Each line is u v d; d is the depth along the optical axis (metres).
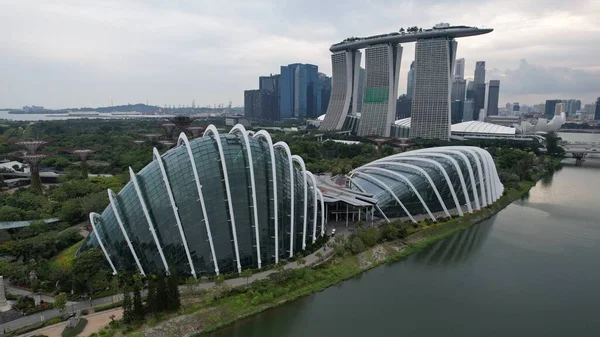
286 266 111.44
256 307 92.25
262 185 114.69
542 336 85.44
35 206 156.25
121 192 111.62
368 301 99.56
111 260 104.62
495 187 196.00
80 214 149.75
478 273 117.25
